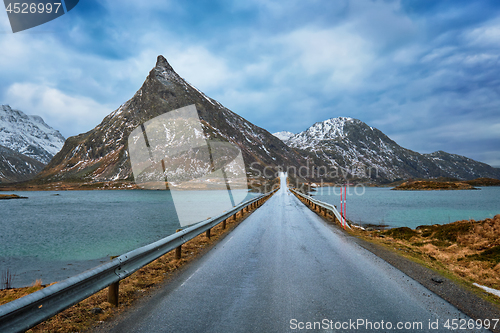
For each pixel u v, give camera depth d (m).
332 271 6.36
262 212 21.08
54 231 26.50
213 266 6.77
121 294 4.92
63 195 129.50
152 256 5.76
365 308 4.32
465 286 5.54
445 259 9.05
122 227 26.02
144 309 4.27
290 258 7.57
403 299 4.71
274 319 3.90
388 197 89.69
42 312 3.09
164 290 5.12
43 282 10.98
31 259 15.26
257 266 6.76
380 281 5.68
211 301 4.57
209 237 10.55
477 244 11.17
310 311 4.18
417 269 6.74
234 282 5.56
